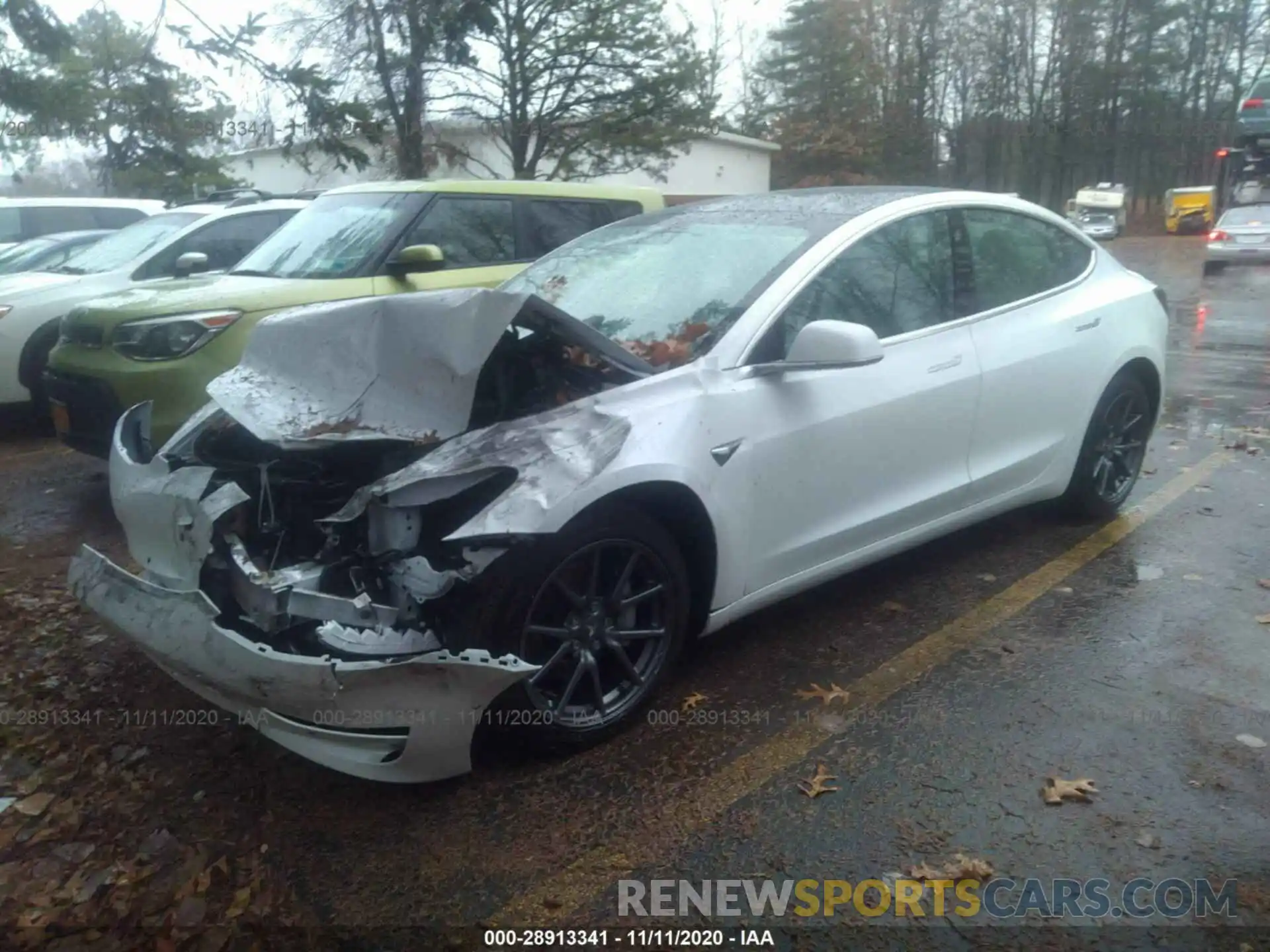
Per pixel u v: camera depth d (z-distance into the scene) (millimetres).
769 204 4891
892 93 49000
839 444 4121
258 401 3721
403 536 3311
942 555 5398
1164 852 3119
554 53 20609
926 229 4711
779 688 4066
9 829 3295
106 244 9922
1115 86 51844
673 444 3574
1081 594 4891
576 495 3281
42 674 4250
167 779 3545
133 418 4277
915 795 3395
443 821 3303
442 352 3615
